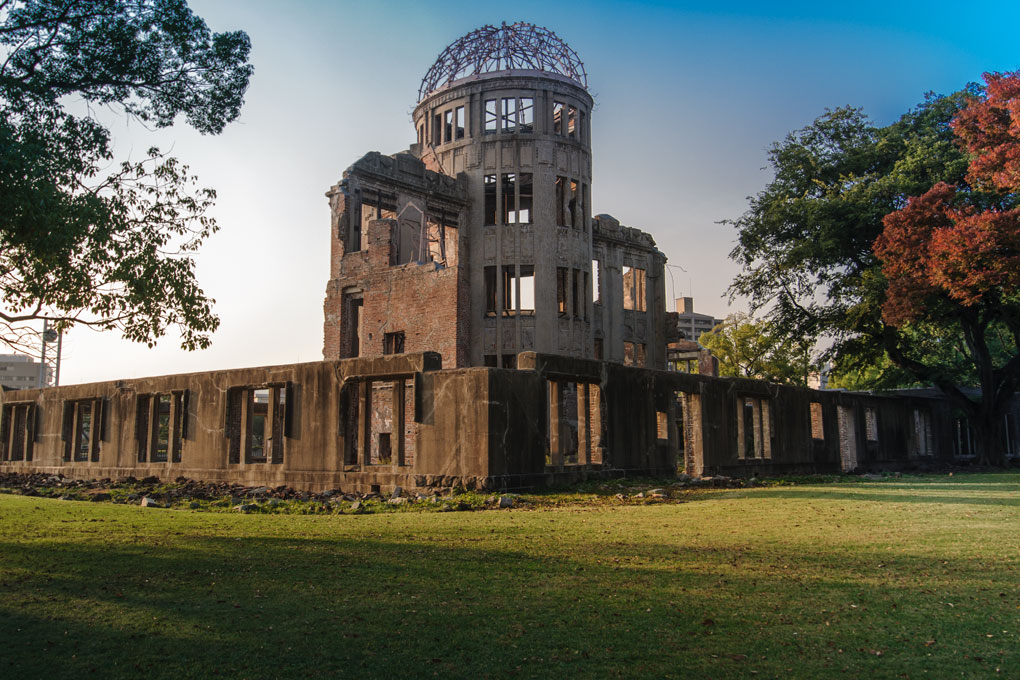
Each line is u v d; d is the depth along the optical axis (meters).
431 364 17.14
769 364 48.41
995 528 9.88
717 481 18.81
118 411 24.95
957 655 4.75
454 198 36.53
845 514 11.62
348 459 18.36
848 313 31.70
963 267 24.06
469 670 4.48
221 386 21.27
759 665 4.57
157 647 4.92
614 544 8.76
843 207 30.70
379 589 6.44
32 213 10.27
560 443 17.91
